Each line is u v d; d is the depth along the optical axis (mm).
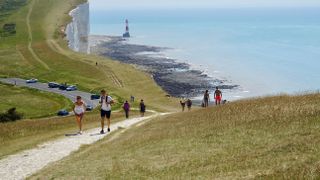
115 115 78062
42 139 36969
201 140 27656
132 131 39656
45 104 145500
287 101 36531
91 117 61375
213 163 21500
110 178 21703
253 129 27781
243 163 20375
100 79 192125
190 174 20156
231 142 25422
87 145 33438
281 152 21047
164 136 31797
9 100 150250
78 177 22922
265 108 34531
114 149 30047
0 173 26094
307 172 16547
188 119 41188
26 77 196000
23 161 28891
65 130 43125
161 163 23297
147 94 167250
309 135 23016
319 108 29594
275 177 16875
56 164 27172
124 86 181625
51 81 187500
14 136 40562
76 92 167000
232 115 35406
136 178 20969
